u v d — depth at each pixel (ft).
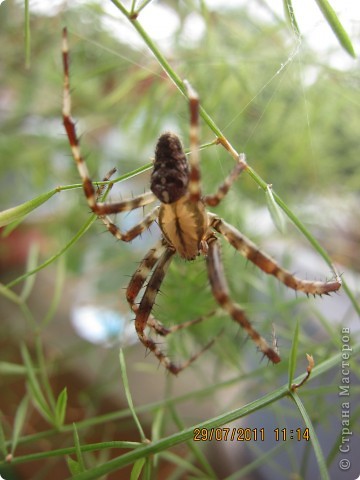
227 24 0.19
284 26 0.16
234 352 0.18
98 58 0.22
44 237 0.27
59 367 0.23
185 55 0.19
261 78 0.20
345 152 0.22
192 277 0.17
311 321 0.20
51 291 0.29
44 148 0.23
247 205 0.22
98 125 0.22
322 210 0.23
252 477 0.19
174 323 0.18
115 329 0.23
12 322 0.26
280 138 0.20
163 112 0.18
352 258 0.23
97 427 0.22
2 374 0.22
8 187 0.27
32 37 0.22
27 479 0.20
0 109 0.26
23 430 0.21
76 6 0.19
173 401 0.15
